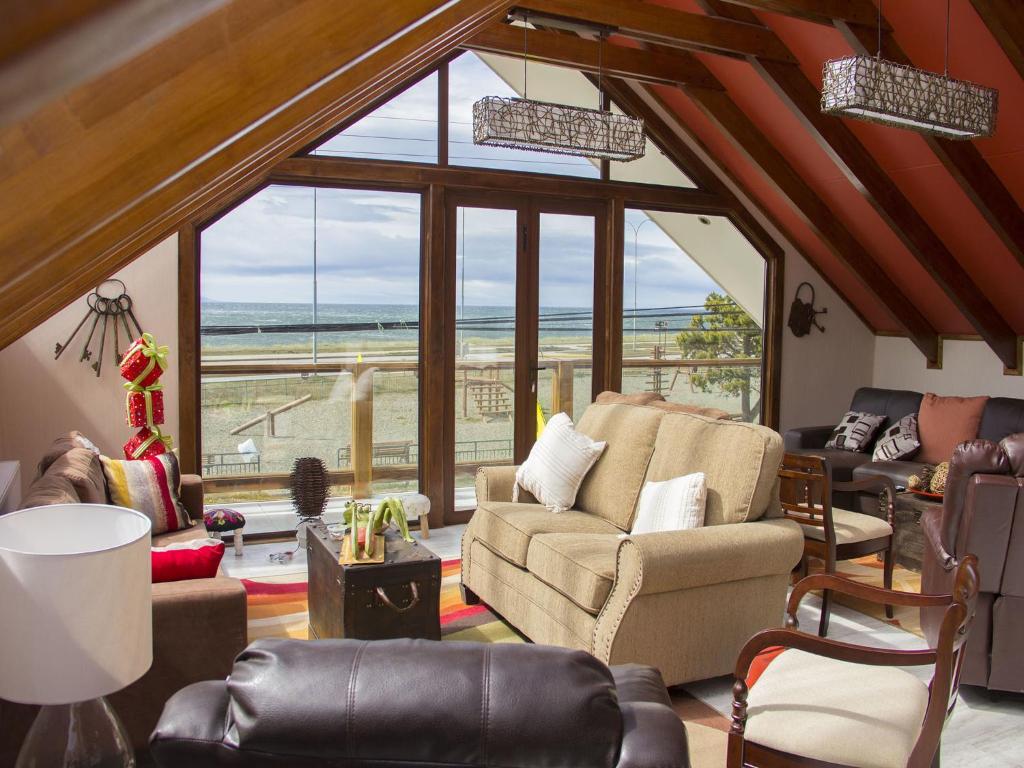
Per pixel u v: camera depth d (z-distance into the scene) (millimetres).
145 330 4840
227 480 5195
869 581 4699
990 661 3100
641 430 3996
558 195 5801
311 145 5141
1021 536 2977
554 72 5766
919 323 6578
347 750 1247
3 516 1666
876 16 4379
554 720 1234
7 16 119
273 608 4109
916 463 5598
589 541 3494
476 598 4262
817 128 5133
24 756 1587
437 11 368
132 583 1572
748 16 4969
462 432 5664
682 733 1326
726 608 3205
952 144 4773
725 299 6512
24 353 4625
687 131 6168
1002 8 3814
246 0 260
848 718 2090
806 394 6859
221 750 1282
